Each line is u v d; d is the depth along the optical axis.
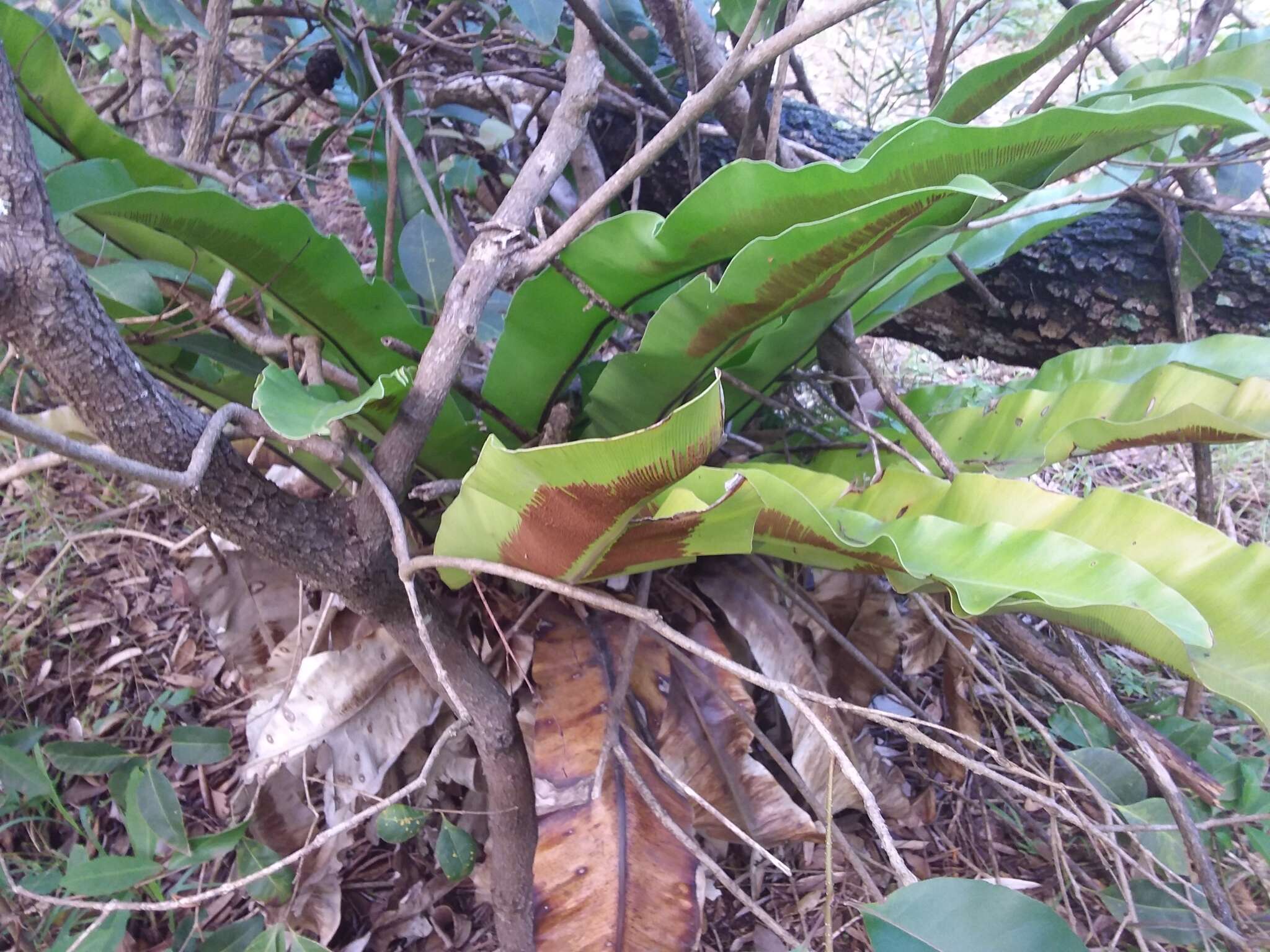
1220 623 0.70
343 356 0.87
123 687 1.39
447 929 1.09
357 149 1.29
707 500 0.76
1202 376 0.82
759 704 1.09
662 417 0.93
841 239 0.67
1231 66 0.79
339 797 0.97
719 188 0.70
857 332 1.13
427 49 1.21
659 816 0.79
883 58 2.09
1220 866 0.89
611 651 0.93
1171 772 0.82
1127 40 1.90
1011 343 1.38
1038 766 1.06
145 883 0.94
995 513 0.80
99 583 1.52
